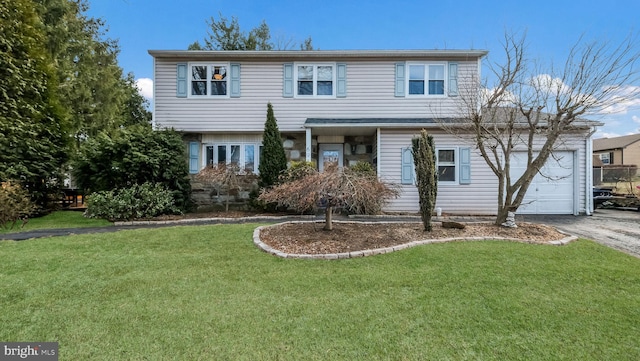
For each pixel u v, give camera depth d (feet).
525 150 30.30
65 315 8.61
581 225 23.97
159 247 15.76
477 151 30.68
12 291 10.11
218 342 7.36
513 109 20.72
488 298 9.83
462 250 15.08
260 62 34.32
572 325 8.24
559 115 18.69
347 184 16.63
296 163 30.32
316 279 11.41
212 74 34.30
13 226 21.44
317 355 6.91
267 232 18.98
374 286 10.78
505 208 20.63
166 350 7.05
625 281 11.35
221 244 16.30
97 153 27.12
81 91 51.85
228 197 32.60
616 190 41.45
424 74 33.99
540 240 17.24
